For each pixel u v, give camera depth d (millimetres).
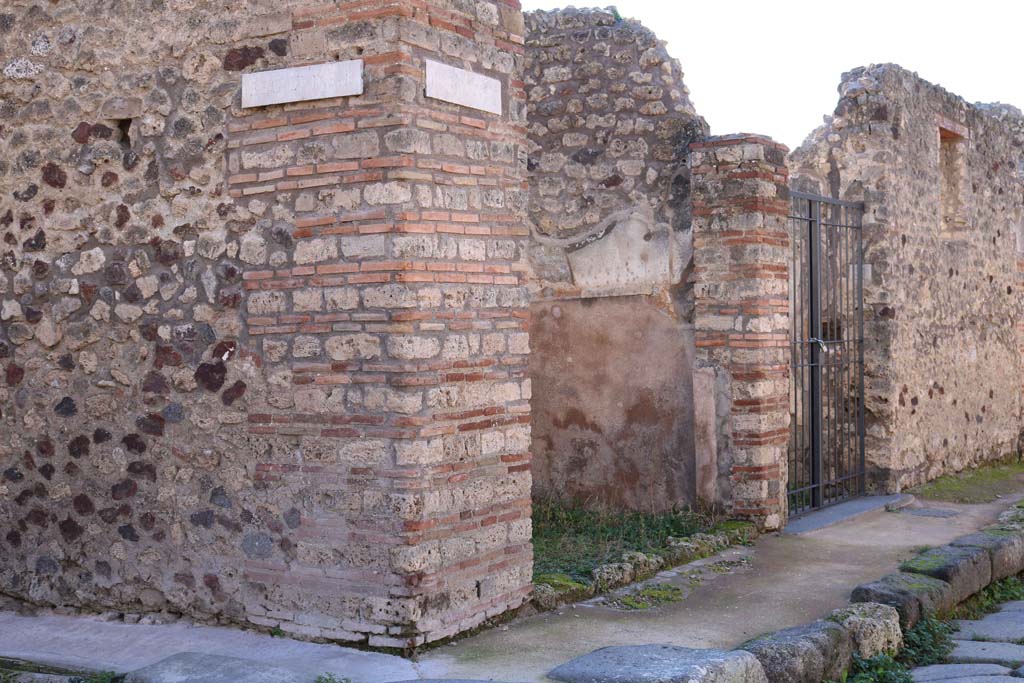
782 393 8867
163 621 6145
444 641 5594
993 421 13242
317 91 5602
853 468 10523
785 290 8922
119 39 6281
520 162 6148
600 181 9477
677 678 4770
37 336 6582
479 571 5844
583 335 9570
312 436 5676
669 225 9156
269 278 5797
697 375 8891
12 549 6691
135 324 6246
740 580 7227
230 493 5938
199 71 6008
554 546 7785
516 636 5770
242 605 5898
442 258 5621
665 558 7508
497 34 6023
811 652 5535
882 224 10430
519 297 6105
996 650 6332
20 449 6652
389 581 5438
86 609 6426
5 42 6680
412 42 5477
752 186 8641
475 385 5801
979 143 13039
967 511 9852
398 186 5426
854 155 10539
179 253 6094
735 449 8711
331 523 5613
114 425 6324
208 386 6008
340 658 5359
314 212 5656
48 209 6535
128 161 6262
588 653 5340
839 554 8016
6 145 6688
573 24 9633
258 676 4941
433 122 5590
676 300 9109
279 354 5777
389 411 5449
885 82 10469
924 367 11266
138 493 6242
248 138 5859
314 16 5645
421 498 5445
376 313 5477
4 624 6379
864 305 10523
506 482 6016
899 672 5816
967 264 12578
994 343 13359
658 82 9281
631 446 9320
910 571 7176
